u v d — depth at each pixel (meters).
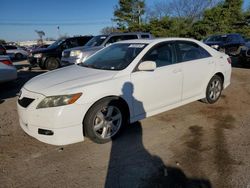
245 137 3.84
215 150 3.47
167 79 4.31
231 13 37.75
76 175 3.00
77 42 13.29
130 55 4.19
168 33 39.31
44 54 12.75
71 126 3.36
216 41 16.06
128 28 42.97
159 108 4.35
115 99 3.70
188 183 2.78
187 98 4.84
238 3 37.69
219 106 5.39
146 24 41.44
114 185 2.79
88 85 3.48
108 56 4.52
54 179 2.93
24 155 3.48
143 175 2.96
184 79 4.63
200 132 4.08
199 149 3.51
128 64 3.96
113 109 3.76
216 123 4.44
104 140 3.72
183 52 4.75
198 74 4.92
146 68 3.87
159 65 4.28
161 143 3.73
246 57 10.90
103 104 3.58
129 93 3.84
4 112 5.39
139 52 4.13
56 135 3.31
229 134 3.97
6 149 3.66
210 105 5.46
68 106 3.29
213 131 4.10
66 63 9.66
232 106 5.38
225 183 2.75
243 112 4.98
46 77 3.96
